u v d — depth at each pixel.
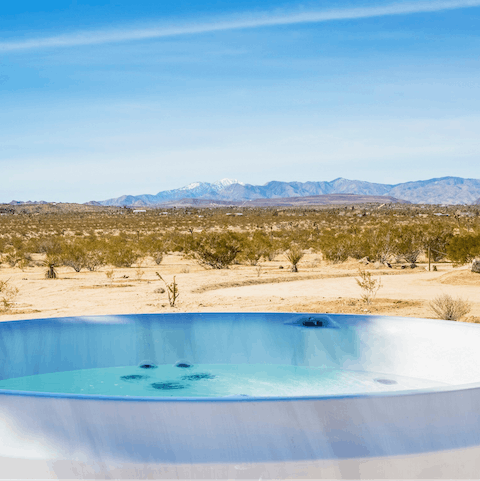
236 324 5.57
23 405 2.55
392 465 2.51
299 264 22.84
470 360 4.55
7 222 91.12
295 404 2.50
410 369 4.95
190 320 5.57
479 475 2.62
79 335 5.25
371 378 5.02
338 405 2.53
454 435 2.63
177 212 140.38
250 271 19.28
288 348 5.46
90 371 5.21
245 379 4.99
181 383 4.86
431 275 17.02
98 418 2.49
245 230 61.19
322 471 2.46
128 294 13.22
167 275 18.28
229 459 2.43
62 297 12.80
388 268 20.12
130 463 2.43
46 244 32.12
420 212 112.00
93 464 2.44
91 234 52.19
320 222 80.81
